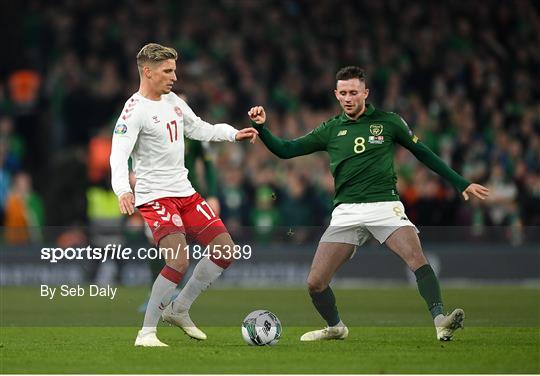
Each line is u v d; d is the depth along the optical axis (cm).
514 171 7794
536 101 8875
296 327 3997
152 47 3178
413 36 9106
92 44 8606
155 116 3183
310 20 9169
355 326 4012
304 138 3400
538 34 9325
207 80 8431
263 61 8756
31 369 2702
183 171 3266
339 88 3288
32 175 8138
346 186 3334
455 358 2883
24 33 8700
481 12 9306
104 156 7325
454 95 8619
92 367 2730
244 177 7325
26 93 8338
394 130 3322
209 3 9056
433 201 7044
